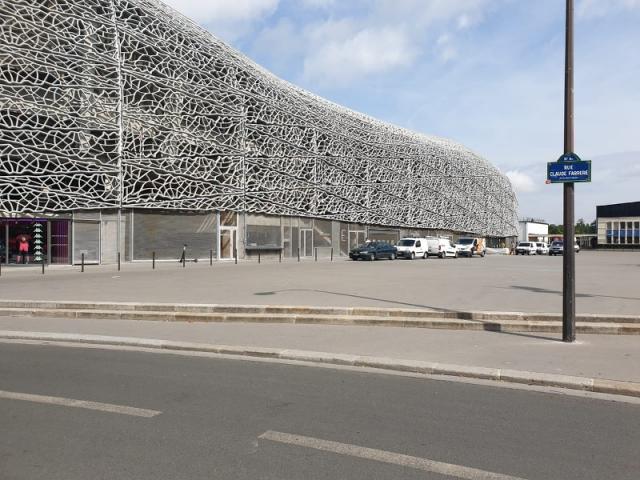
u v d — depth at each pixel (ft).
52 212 95.25
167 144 110.32
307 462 14.35
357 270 87.61
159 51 111.34
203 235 118.32
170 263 108.17
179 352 29.73
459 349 28.94
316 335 33.42
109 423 17.37
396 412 18.79
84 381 22.97
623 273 78.74
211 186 119.55
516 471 13.88
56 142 94.68
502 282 63.36
